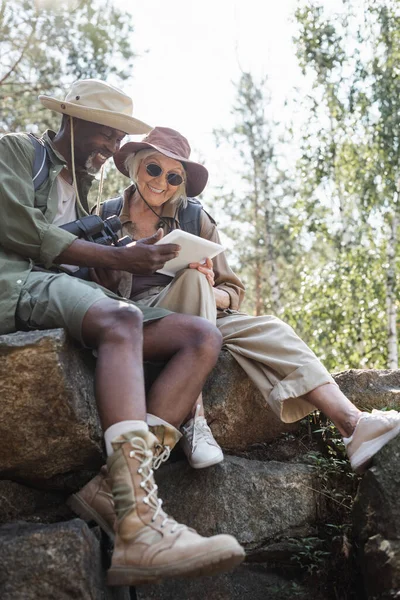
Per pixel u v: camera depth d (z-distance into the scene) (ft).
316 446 11.37
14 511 9.30
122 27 32.40
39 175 10.03
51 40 31.40
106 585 8.54
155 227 11.77
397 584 8.74
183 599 9.34
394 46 36.11
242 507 10.12
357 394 11.53
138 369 8.33
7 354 8.63
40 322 9.02
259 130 48.32
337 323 34.65
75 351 9.18
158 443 8.81
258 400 11.19
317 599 9.80
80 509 8.82
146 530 7.77
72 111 10.37
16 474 9.32
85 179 10.78
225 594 9.53
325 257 45.42
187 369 9.22
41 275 9.32
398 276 35.63
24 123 31.07
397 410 11.40
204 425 10.03
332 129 36.63
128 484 7.91
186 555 7.47
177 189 11.71
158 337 9.50
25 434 8.99
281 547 10.12
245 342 10.69
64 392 8.81
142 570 7.60
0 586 7.86
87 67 31.60
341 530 10.27
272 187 47.19
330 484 10.73
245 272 50.83
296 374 10.15
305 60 37.42
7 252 9.57
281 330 10.63
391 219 35.60
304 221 37.37
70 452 9.27
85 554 8.07
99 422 9.38
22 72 31.58
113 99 10.77
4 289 9.17
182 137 11.87
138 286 11.25
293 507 10.37
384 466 9.38
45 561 7.95
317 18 37.65
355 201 36.58
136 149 11.78
